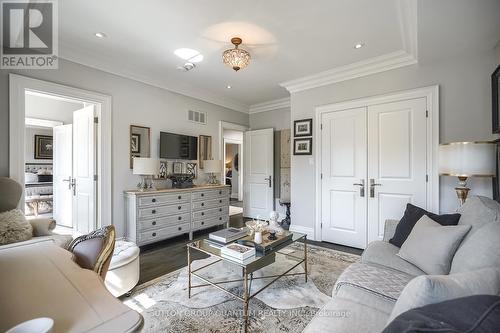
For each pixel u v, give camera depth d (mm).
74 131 3658
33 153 6449
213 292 2217
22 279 867
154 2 2109
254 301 2061
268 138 5340
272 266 2725
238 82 4109
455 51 2643
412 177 3070
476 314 588
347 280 1535
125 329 607
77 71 3045
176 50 2986
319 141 3822
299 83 3965
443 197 2877
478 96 2680
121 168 3486
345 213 3582
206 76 3842
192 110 4539
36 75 2738
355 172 3498
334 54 3072
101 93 3262
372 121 3355
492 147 2145
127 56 3145
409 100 3088
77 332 586
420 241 1680
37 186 5742
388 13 2246
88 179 3377
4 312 671
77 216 3582
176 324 1786
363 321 1159
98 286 829
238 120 5523
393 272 1615
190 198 3938
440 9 1907
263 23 2422
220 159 5043
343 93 3609
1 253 1120
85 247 1182
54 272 926
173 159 4211
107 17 2322
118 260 2064
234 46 2871
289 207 4902
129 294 2195
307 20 2369
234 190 9266
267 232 2436
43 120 4711
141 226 3318
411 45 2773
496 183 2408
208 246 2164
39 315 660
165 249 3430
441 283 736
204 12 2252
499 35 2311
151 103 3871
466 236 1482
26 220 2303
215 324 1788
